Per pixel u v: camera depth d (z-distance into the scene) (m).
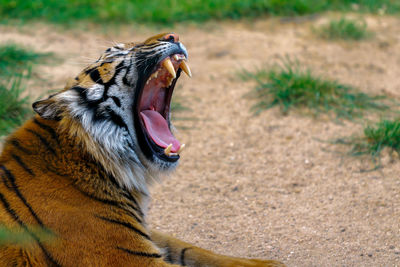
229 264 6.47
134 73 6.55
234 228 8.25
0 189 5.65
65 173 5.80
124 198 6.10
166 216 8.60
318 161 10.37
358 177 9.70
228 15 19.92
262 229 8.20
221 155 10.76
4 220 5.47
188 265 6.71
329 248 7.61
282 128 11.84
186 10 19.92
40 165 5.77
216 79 14.59
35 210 5.53
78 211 5.66
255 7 20.09
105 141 6.18
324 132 11.55
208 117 12.45
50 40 16.94
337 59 15.84
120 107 6.45
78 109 6.08
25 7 19.42
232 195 9.29
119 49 6.61
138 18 19.44
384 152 10.46
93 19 19.25
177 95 13.51
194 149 11.00
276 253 7.53
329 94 13.05
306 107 12.77
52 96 6.07
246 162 10.47
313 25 18.84
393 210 8.54
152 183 6.93
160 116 7.26
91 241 5.59
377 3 20.77
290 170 10.09
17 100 11.51
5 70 13.42
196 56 16.33
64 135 5.93
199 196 9.26
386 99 13.17
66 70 14.31
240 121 12.22
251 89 13.84
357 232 7.99
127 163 6.39
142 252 5.73
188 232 8.13
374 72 14.94
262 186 9.58
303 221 8.40
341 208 8.71
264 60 15.77
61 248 5.47
